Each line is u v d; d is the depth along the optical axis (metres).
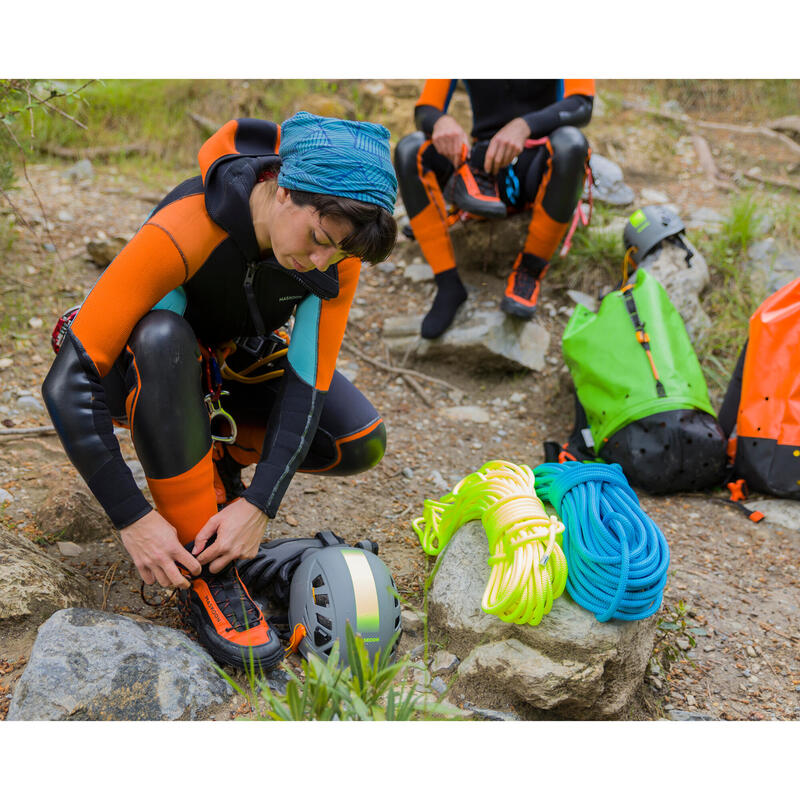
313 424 1.82
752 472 2.88
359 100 5.32
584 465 2.04
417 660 1.96
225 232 1.66
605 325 3.02
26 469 2.50
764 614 2.30
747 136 5.31
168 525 1.70
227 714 1.69
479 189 3.50
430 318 3.52
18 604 1.79
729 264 3.89
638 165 4.89
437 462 3.02
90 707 1.59
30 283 3.48
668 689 2.01
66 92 2.95
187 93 5.14
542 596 1.78
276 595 2.04
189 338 1.68
